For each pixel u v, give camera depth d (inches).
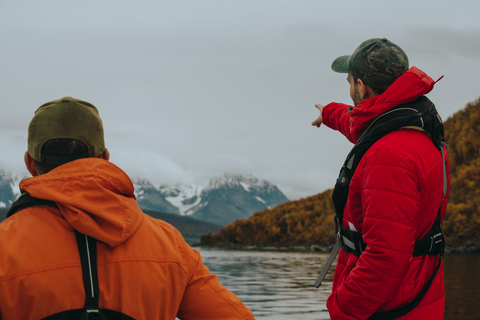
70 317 55.6
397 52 94.6
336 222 100.3
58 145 61.9
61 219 58.8
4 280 54.4
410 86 88.6
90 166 59.8
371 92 96.4
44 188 58.2
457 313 400.8
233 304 65.0
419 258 88.6
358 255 93.0
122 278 58.1
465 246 2812.5
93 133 63.5
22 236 56.9
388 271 81.9
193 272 64.0
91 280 56.7
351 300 85.4
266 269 1230.3
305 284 744.3
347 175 92.9
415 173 84.7
